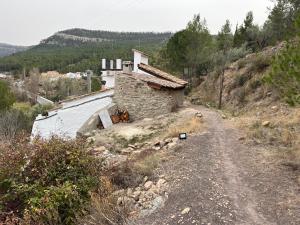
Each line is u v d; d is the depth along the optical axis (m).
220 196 7.61
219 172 9.23
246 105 23.69
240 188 8.09
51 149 9.45
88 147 11.30
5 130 22.61
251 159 10.27
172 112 22.11
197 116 19.41
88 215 7.56
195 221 6.57
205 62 38.44
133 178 9.32
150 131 18.08
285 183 8.23
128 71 24.64
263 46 37.56
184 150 11.80
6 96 30.77
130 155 12.83
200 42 36.50
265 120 15.99
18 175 9.03
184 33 37.00
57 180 8.65
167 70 39.47
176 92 24.16
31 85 72.62
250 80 26.50
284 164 9.48
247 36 40.09
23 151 9.59
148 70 26.06
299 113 15.14
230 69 34.12
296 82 9.02
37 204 7.77
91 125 21.19
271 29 35.44
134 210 7.56
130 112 22.38
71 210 7.86
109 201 7.74
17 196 8.70
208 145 12.36
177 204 7.41
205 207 7.09
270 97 20.94
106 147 15.83
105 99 22.33
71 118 21.88
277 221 6.50
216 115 21.12
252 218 6.64
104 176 9.07
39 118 21.88
